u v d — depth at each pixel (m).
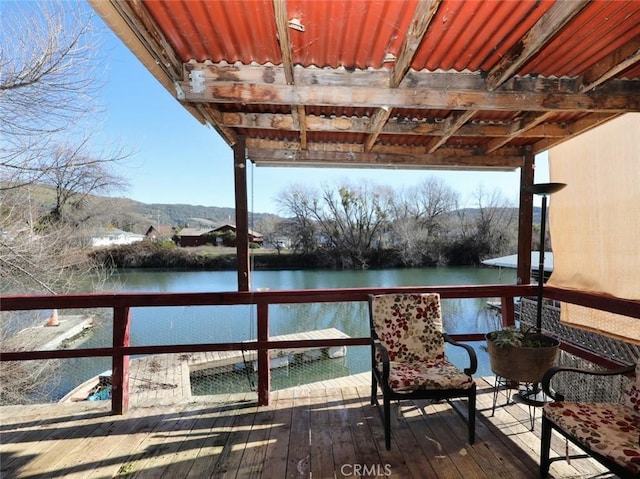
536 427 2.42
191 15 1.50
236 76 1.94
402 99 1.99
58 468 2.05
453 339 2.85
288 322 6.82
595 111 2.13
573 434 1.71
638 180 2.54
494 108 2.05
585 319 3.08
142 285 8.75
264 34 1.65
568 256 3.17
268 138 3.13
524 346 2.44
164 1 1.40
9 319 6.06
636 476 1.45
